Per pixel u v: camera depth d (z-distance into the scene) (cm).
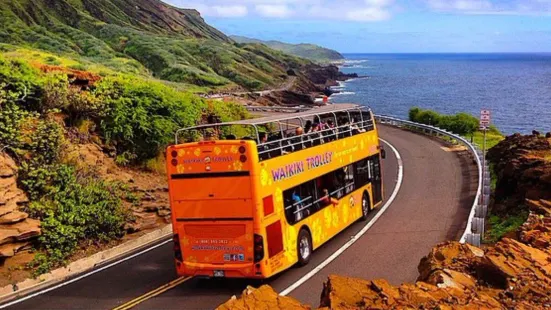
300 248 1602
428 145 3756
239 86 9550
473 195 2366
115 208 1988
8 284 1577
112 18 12300
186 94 3003
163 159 2527
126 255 1875
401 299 909
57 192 1877
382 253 1698
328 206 1800
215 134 2098
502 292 943
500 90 13175
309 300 1355
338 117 2008
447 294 935
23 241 1692
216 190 1427
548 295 915
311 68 17012
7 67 2092
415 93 12700
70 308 1408
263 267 1402
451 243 1232
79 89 2372
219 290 1484
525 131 6612
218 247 1440
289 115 1759
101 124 2350
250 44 16362
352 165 2028
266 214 1427
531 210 1612
